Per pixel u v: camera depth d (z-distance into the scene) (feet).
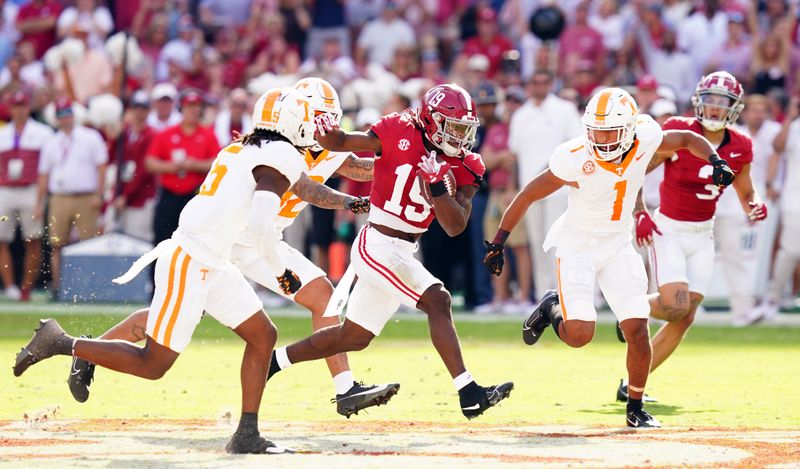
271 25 207.92
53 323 71.77
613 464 63.16
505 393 74.90
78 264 168.04
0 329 142.61
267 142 68.28
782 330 150.82
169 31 219.41
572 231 81.51
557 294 85.97
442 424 80.38
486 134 168.66
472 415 75.10
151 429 77.10
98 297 168.25
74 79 200.95
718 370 112.37
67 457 65.62
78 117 184.96
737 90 92.79
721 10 194.59
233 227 68.18
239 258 85.51
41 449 68.64
